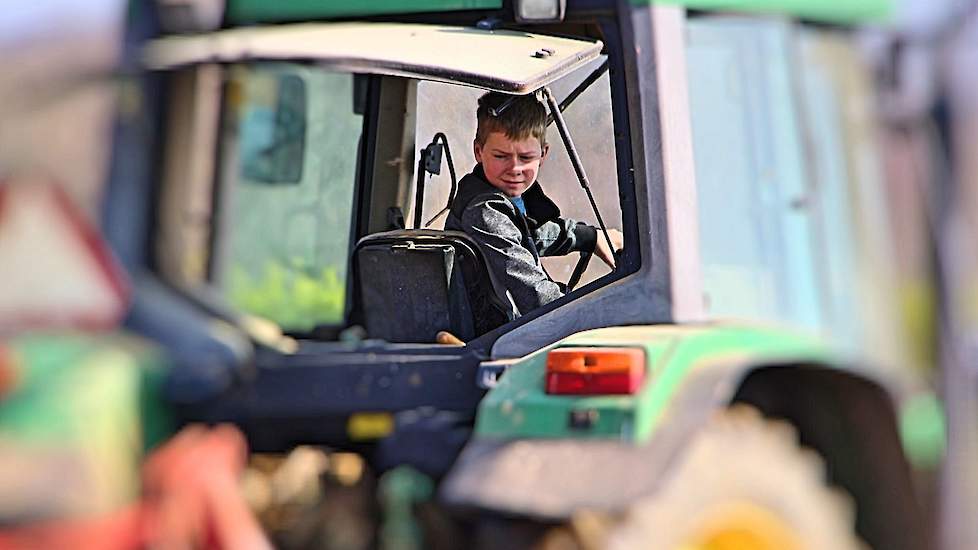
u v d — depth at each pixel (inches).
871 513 448.1
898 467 445.7
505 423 385.1
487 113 581.3
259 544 372.8
